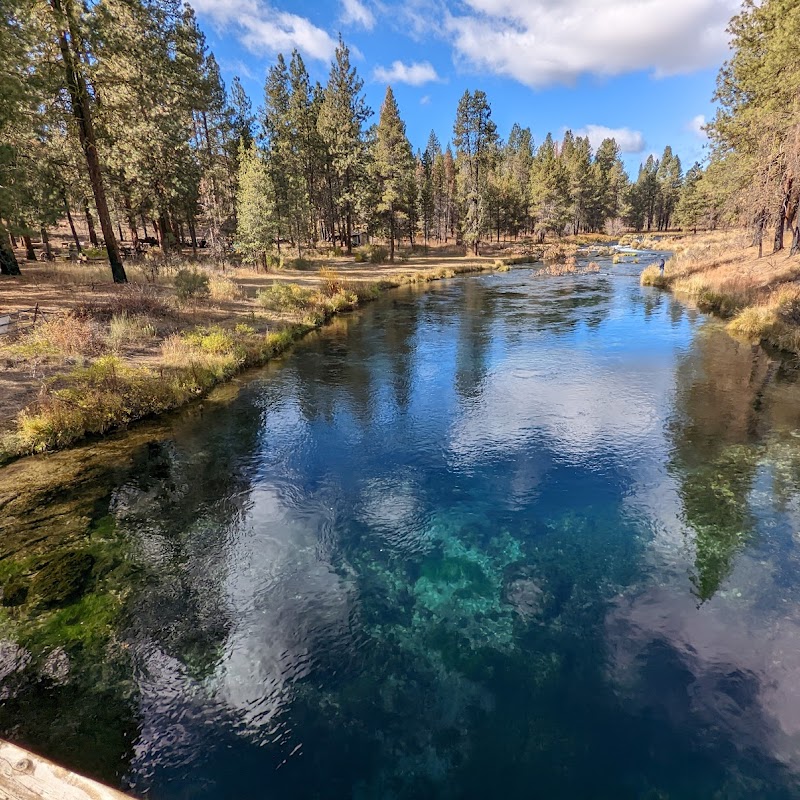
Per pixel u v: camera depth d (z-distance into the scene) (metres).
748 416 11.89
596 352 17.91
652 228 117.94
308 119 47.84
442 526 8.08
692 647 5.68
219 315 20.69
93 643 5.61
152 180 30.67
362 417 12.58
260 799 4.21
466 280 39.00
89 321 15.74
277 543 7.61
